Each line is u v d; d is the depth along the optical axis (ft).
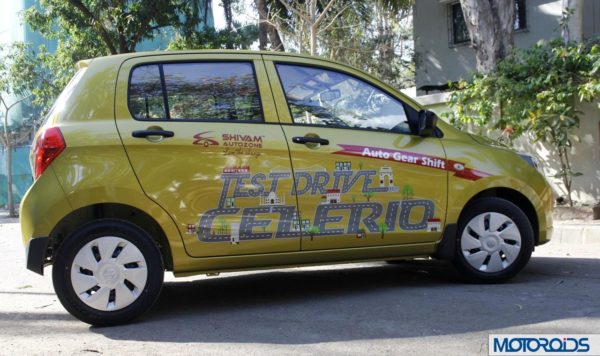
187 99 15.42
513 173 17.70
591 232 25.67
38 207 14.17
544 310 14.87
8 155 82.99
